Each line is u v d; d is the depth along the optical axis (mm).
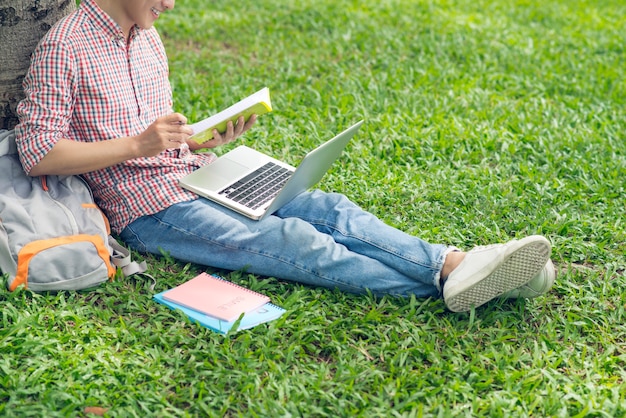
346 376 3049
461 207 4445
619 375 3188
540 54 7062
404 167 4930
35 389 2875
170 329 3270
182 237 3621
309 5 7688
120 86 3561
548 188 4676
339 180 4602
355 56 6574
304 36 7027
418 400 2971
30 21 3754
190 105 5516
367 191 4523
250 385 2951
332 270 3473
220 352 3127
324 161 3656
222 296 3432
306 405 2896
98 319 3338
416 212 4352
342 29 7156
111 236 3645
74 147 3361
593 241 4180
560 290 3717
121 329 3230
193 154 3912
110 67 3516
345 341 3254
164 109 3865
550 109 5887
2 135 3592
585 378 3158
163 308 3395
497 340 3291
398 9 7945
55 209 3416
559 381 3115
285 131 5195
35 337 3139
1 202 3367
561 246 4062
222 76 6066
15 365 3014
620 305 3596
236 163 3867
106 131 3545
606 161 5129
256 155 3969
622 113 5957
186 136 3422
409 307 3457
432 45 6980
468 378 3076
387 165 4953
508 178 4871
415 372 3115
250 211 3562
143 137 3381
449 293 3324
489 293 3352
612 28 8062
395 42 6938
